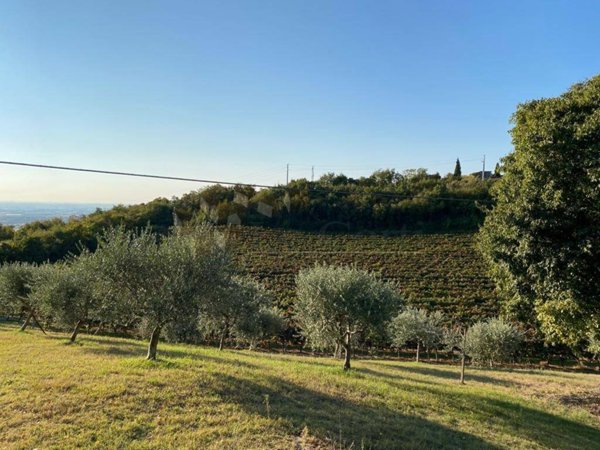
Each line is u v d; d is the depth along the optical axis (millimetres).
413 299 47375
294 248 63938
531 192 12859
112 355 14445
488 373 23734
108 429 7086
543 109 13562
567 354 35438
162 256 12453
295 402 9609
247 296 27266
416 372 21547
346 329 17625
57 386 9008
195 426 7559
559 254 12070
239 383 10328
